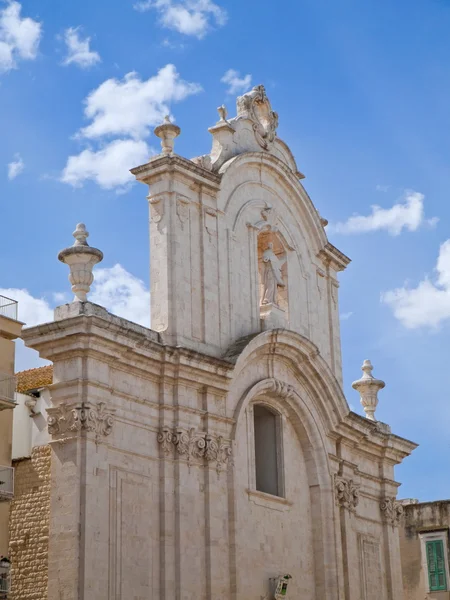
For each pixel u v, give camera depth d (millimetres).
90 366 38781
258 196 50594
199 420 43188
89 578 36750
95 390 38750
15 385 38281
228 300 46844
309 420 50188
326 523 49969
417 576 64500
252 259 49031
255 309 48469
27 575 39125
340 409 51562
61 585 36594
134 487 40000
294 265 52625
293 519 48625
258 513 46125
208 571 41750
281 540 47281
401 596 55469
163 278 43906
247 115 50625
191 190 46156
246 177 49844
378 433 55312
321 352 53844
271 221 50781
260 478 49344
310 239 54375
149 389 41812
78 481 37469
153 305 43938
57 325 38562
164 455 41500
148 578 39594
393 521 56469
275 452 49188
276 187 51969
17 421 41719
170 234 44406
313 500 50219
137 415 40906
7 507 36531
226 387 44500
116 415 39844
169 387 42438
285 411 49719
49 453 40469
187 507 41656
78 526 37031
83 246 40188
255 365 47375
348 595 50156
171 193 44906
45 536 39344
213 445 43375
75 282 40031
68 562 36688
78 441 37906
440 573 63875
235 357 44812
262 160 50438
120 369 40469
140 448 40719
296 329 51750
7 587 35375
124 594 38312
